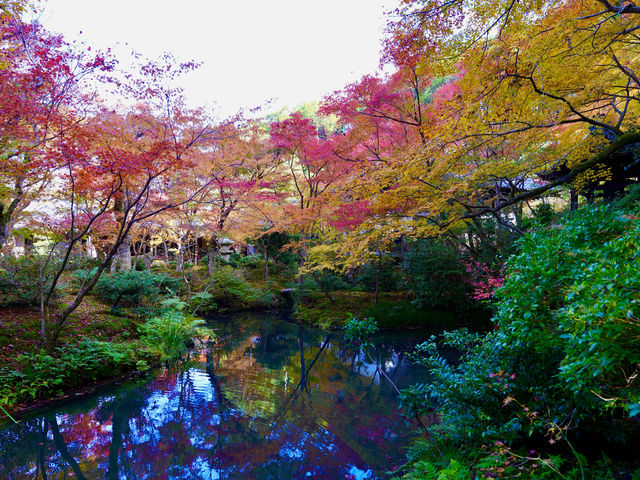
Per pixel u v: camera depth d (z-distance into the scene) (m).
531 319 2.71
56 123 5.50
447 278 11.62
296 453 4.28
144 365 7.45
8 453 4.37
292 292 14.75
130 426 5.07
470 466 2.97
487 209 5.73
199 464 4.09
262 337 11.09
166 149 5.94
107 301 10.38
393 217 7.33
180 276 15.23
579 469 2.46
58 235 9.08
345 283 15.31
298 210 12.53
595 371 1.87
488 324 10.88
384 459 4.06
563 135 7.67
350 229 9.88
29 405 5.57
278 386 6.72
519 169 6.50
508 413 3.08
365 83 9.09
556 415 2.75
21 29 5.85
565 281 2.56
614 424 2.63
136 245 19.45
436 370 3.58
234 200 13.24
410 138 9.96
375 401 5.91
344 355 9.10
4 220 7.96
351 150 11.84
